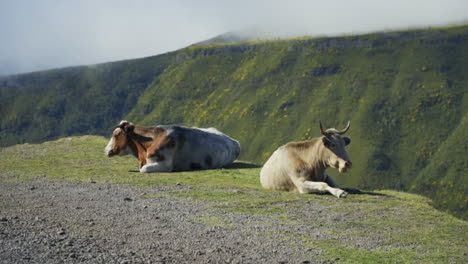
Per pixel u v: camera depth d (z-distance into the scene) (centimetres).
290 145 1490
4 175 1639
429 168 19125
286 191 1448
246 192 1395
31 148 2536
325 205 1251
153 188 1421
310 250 840
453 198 17488
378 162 19988
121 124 1898
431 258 827
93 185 1451
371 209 1223
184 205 1180
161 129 1880
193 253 784
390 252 855
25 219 938
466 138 19512
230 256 780
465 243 946
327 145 1373
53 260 689
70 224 923
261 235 927
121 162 2080
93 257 718
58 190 1348
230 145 2081
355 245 892
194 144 1903
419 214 1191
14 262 666
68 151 2422
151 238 861
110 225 941
